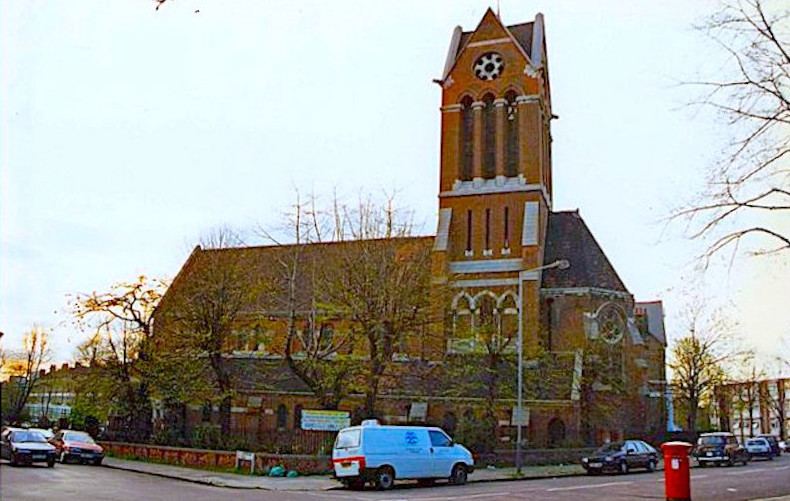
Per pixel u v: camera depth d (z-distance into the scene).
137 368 49.16
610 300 56.78
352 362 43.69
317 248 48.88
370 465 29.64
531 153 57.62
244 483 31.86
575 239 59.25
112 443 48.38
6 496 23.00
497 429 50.28
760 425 130.25
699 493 27.09
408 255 46.06
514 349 53.31
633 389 57.19
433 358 54.38
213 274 48.41
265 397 56.47
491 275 56.22
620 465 40.44
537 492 28.03
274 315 59.56
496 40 60.12
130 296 49.94
